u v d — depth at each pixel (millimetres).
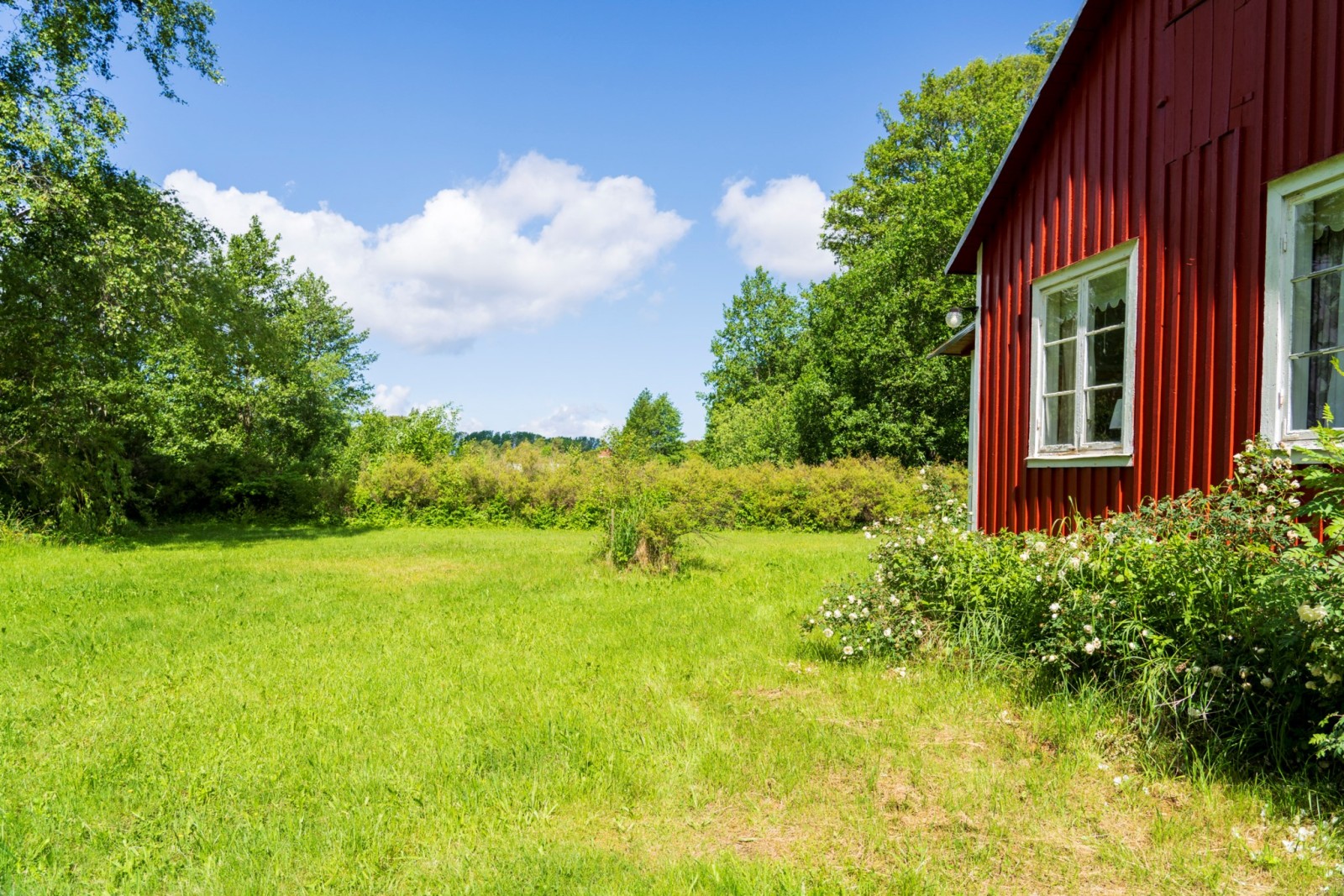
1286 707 3764
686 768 4125
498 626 8234
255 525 25672
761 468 26281
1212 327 5430
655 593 10438
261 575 12758
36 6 17062
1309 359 4852
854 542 19672
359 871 3160
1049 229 7277
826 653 6574
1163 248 5910
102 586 11312
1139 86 6219
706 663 6414
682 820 3645
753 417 43281
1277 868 3020
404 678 6125
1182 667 4168
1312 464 4633
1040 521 7293
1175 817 3469
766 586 10828
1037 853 3203
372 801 3844
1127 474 6164
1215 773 3771
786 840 3422
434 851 3334
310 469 28422
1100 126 6641
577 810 3746
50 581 11789
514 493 26375
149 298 18125
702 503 24328
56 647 7312
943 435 30594
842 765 4191
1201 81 5605
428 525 26562
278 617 8938
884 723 4754
